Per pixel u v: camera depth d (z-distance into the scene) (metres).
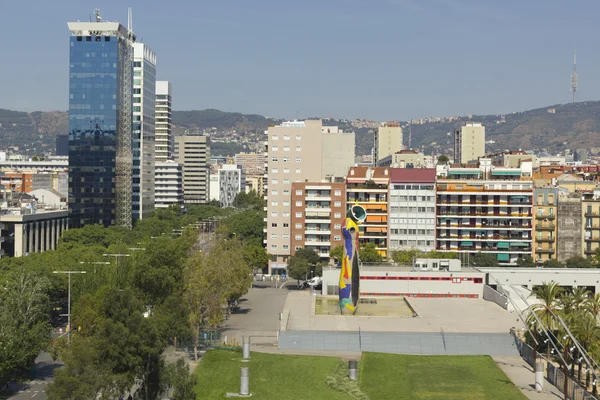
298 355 197.25
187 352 196.38
